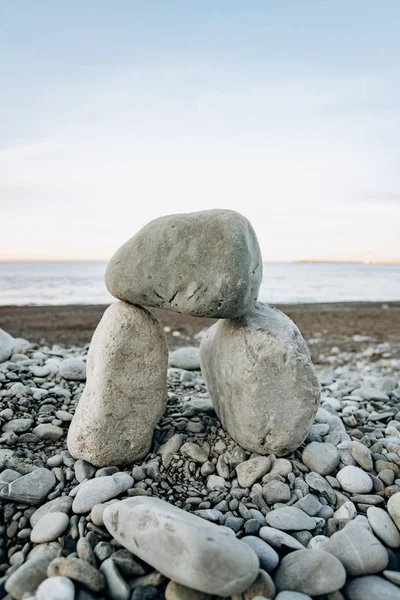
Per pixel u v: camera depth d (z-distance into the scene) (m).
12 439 2.37
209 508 1.92
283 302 17.42
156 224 2.14
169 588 1.49
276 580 1.57
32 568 1.54
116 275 2.20
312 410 2.21
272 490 2.00
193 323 9.66
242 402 2.22
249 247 2.04
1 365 3.41
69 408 2.85
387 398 3.66
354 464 2.32
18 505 1.93
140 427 2.22
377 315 12.05
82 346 6.64
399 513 1.83
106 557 1.61
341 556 1.63
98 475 2.07
